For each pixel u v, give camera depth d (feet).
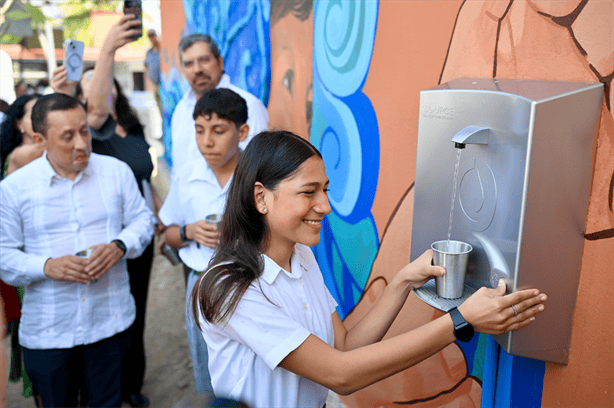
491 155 3.63
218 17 13.21
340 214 8.08
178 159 9.91
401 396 6.44
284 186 3.48
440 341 3.34
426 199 4.53
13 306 8.73
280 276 3.80
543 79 3.87
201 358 7.24
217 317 3.55
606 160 3.27
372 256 7.05
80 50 9.46
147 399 9.26
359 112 7.12
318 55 8.36
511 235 3.40
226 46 12.82
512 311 3.31
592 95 3.27
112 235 7.73
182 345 11.60
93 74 9.23
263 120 9.56
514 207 3.37
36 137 6.97
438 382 5.61
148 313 13.41
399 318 6.34
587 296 3.44
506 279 3.48
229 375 3.87
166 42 18.81
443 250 4.18
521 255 3.34
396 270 6.36
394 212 6.33
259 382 3.76
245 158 3.69
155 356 11.16
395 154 6.24
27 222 7.07
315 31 8.40
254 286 3.60
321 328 4.01
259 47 10.88
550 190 3.31
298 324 3.54
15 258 6.86
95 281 7.11
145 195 9.77
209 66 9.80
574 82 3.48
